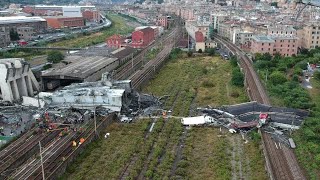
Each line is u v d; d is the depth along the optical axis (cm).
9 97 11338
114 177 7006
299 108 10431
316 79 13912
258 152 7969
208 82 14100
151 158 7825
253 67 16375
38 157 7688
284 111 10056
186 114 10544
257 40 18412
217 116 10162
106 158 7838
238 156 7875
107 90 10894
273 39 18438
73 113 10225
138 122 9875
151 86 13975
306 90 12294
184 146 8400
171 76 15650
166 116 10412
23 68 11869
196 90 13412
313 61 16362
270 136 8706
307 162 7356
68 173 7194
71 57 17375
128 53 19275
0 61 11569
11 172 7081
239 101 11719
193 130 9362
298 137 8562
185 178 6938
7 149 8138
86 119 9838
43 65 16188
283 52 18525
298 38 19050
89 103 10650
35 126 9481
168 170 7269
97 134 8888
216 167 7344
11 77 11306
